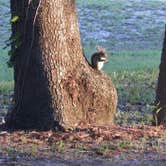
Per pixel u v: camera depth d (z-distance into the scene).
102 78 14.41
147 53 33.22
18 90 14.08
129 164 11.69
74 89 13.88
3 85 23.78
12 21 13.83
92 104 14.17
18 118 14.10
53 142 12.92
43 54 13.69
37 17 13.66
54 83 13.71
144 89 23.17
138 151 12.48
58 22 13.73
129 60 30.94
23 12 13.79
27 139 13.10
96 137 13.21
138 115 19.03
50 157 12.03
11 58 14.16
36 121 13.88
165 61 15.09
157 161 11.90
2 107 20.36
